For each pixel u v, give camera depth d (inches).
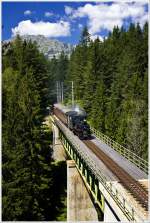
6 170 1535.4
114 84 3240.7
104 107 2945.4
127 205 971.3
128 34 4382.4
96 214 1819.6
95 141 1973.4
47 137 2149.4
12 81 1955.0
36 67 2942.9
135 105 2564.0
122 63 3437.5
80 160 1718.8
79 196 1836.9
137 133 2233.0
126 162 1496.1
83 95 3868.1
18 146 1608.0
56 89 6063.0
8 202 1454.2
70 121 2208.4
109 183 1182.9
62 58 6245.1
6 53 2824.8
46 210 1889.8
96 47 3681.1
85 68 3865.7
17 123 1658.5
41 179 1740.9
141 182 1198.3
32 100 1861.5
